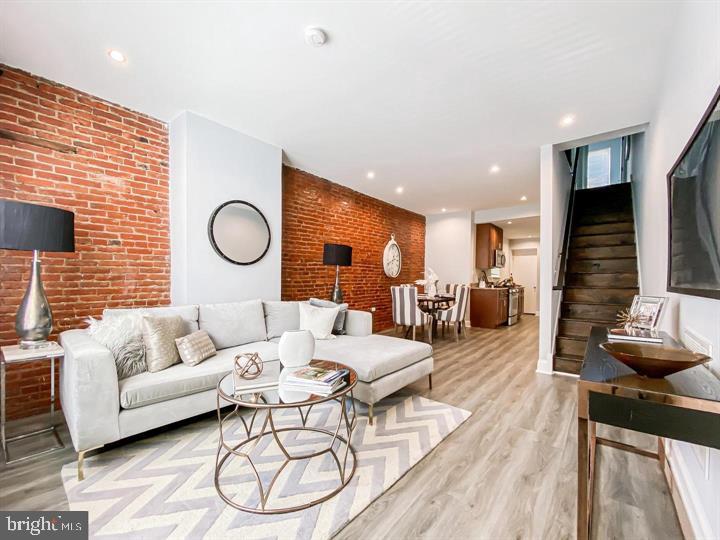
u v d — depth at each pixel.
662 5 1.65
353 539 1.28
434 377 3.35
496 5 1.67
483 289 6.62
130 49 2.05
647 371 1.09
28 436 2.03
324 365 2.03
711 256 1.22
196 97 2.61
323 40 1.94
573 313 3.78
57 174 2.40
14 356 1.80
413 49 2.02
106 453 1.87
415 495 1.55
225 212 3.08
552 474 1.72
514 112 2.79
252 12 1.74
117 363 1.93
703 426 0.92
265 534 1.30
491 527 1.35
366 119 2.96
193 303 2.87
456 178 4.74
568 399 2.75
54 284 2.38
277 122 3.03
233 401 1.48
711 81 1.30
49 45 2.01
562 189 4.09
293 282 4.34
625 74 2.22
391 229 6.40
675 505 1.49
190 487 1.58
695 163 1.39
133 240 2.78
